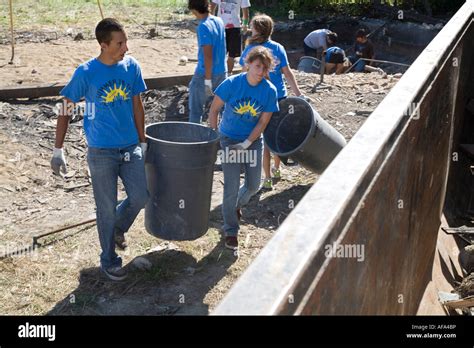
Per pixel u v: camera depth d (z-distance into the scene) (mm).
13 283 5031
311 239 2373
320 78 10508
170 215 5246
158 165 5113
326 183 2852
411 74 4543
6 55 11695
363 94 9859
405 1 21812
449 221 7039
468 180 7988
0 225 5922
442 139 5508
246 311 1967
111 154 4859
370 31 19578
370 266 3248
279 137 6793
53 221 6074
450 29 6105
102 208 4980
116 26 4609
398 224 3928
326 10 21562
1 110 8453
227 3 10234
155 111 8922
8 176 6879
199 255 5594
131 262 5348
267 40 6699
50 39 13477
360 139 3357
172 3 19453
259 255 2271
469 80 7512
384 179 3367
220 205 6605
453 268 6254
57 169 4918
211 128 5391
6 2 17594
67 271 5242
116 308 4793
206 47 7215
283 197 6863
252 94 5312
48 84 9391
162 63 11742
